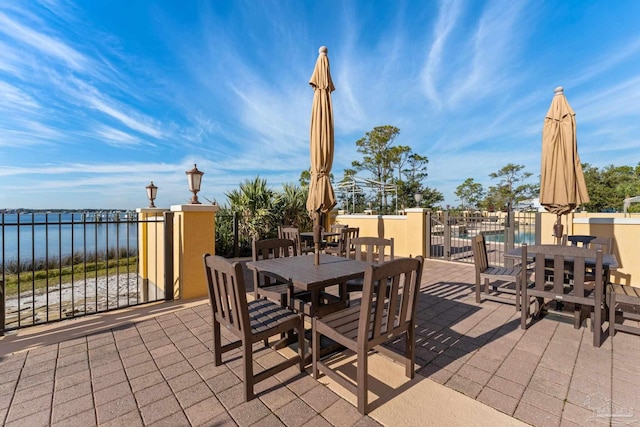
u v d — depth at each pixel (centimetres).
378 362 238
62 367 231
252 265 294
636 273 463
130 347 265
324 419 173
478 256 391
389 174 2800
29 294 545
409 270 202
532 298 402
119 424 169
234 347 239
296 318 217
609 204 2377
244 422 171
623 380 209
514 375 217
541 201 417
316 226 306
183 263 404
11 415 176
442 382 209
